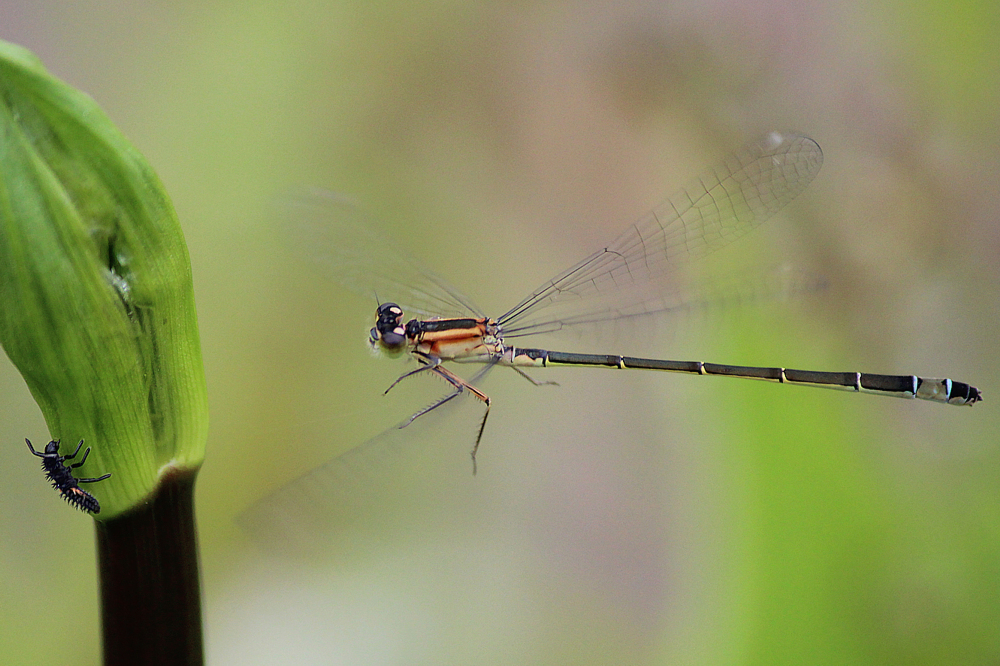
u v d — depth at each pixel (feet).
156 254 1.37
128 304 1.37
